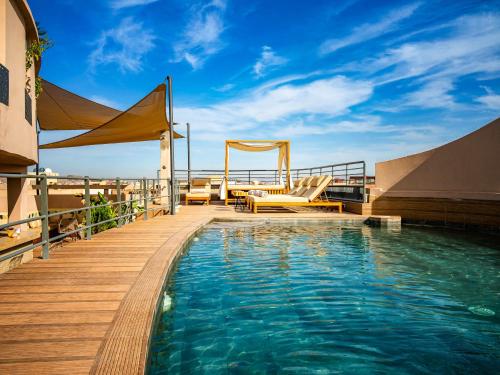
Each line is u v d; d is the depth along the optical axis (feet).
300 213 33.42
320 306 10.62
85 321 7.59
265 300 11.13
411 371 7.02
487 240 22.18
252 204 35.27
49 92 31.07
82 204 30.89
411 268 15.14
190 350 7.84
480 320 9.62
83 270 11.92
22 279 10.82
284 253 17.97
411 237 23.20
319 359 7.45
